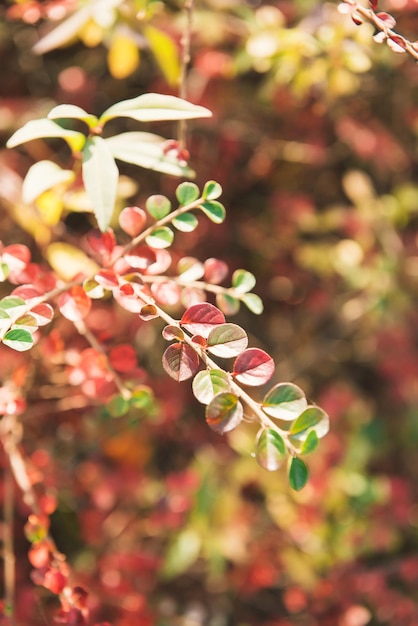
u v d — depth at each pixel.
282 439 0.40
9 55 0.72
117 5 0.56
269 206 0.76
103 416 0.59
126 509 0.67
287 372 0.74
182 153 0.49
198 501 0.64
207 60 0.66
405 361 0.72
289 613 0.69
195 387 0.40
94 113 0.72
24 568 0.63
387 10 0.63
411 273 0.73
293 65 0.64
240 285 0.48
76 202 0.54
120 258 0.47
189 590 0.68
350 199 0.79
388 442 0.73
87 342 0.61
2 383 0.60
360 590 0.65
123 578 0.62
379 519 0.67
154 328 0.67
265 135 0.73
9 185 0.58
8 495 0.55
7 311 0.43
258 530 0.67
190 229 0.46
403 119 0.74
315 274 0.76
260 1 0.67
